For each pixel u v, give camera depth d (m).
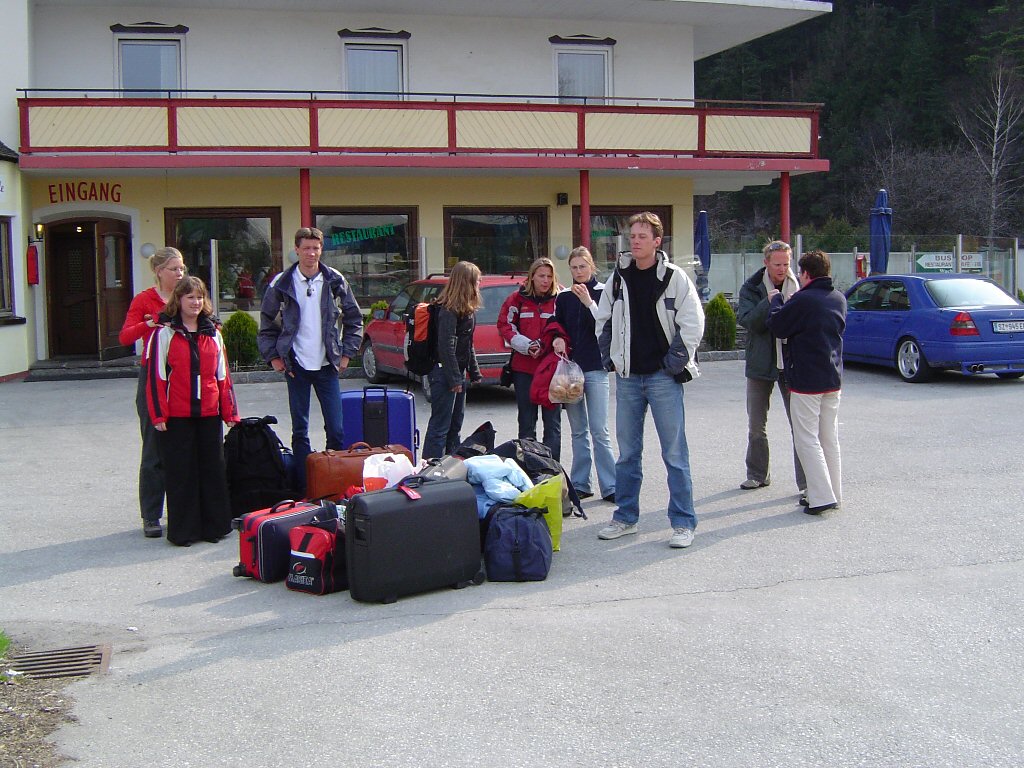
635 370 6.73
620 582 6.07
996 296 14.55
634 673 4.71
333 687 4.61
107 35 19.05
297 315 7.65
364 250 19.70
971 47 54.88
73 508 8.11
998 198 46.22
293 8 19.56
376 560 5.65
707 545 6.79
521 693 4.51
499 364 12.88
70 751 4.04
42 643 5.24
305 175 17.92
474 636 5.21
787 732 4.11
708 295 22.09
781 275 7.90
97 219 18.14
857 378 15.18
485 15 20.48
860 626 5.29
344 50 20.00
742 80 58.84
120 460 9.99
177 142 17.44
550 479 6.63
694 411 12.45
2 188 16.44
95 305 18.39
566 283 20.62
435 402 8.11
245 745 4.07
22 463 9.88
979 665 4.78
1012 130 48.78
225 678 4.74
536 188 20.42
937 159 47.81
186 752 4.02
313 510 6.44
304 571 5.96
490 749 4.00
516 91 20.84
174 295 6.90
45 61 18.89
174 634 5.35
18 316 16.72
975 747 3.98
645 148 19.34
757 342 8.09
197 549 6.96
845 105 56.47
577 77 21.20
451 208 20.05
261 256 19.17
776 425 11.38
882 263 22.06
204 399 6.90
